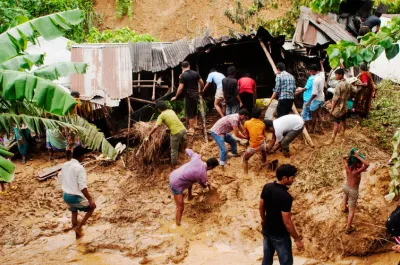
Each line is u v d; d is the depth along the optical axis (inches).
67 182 290.2
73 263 280.8
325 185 321.1
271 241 230.2
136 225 318.0
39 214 338.0
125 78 428.1
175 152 364.5
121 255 289.3
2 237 310.0
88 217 302.8
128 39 612.1
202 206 329.4
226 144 393.1
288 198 216.8
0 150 246.5
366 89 368.8
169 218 322.7
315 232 290.4
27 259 284.8
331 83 431.5
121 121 438.9
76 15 274.4
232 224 307.9
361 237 274.5
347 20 554.9
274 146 370.6
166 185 360.2
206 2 911.7
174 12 912.3
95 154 415.8
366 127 394.3
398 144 271.7
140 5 914.7
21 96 220.8
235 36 456.8
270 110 417.7
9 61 261.4
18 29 256.5
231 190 335.9
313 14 508.7
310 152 360.8
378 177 303.4
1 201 352.8
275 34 598.2
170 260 279.1
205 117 436.8
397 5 622.8
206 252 285.9
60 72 265.1
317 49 480.7
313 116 385.1
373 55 204.4
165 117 354.6
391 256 265.6
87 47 455.8
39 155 433.4
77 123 310.2
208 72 502.9
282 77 370.3
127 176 378.0
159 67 441.7
